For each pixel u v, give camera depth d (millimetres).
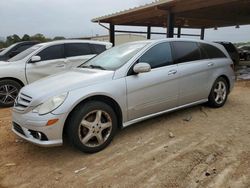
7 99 6949
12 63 7094
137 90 4203
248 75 11789
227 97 6539
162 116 5289
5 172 3418
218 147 3857
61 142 3535
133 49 4633
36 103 3537
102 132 3924
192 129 4602
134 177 3166
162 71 4551
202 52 5453
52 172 3371
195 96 5234
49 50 7578
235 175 3119
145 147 3953
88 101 3768
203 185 2951
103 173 3289
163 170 3287
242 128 4602
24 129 3645
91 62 4992
